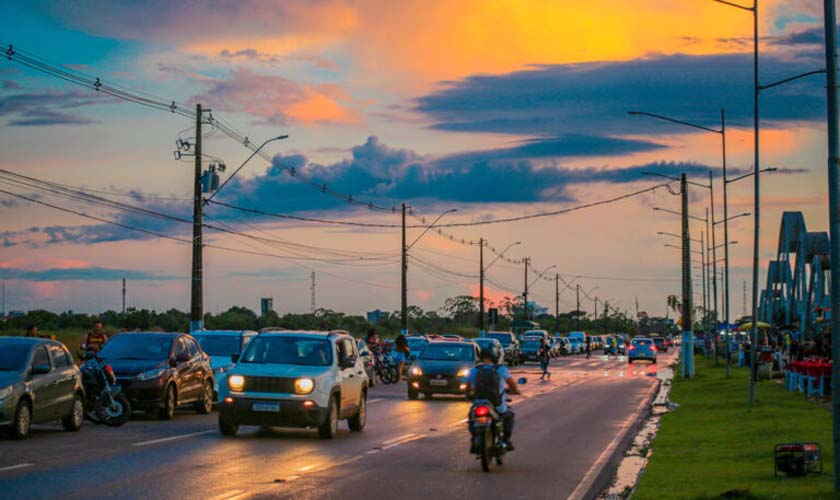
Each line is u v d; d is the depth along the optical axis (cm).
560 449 1994
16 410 1892
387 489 1395
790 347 5962
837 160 1326
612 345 10819
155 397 2411
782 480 1470
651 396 3775
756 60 3225
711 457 1828
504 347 6781
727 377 4884
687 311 5181
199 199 4006
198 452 1777
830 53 1345
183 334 2652
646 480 1525
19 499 1223
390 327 12294
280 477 1483
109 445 1861
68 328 6894
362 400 2330
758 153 3228
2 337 2055
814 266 9100
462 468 1652
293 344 2189
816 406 2911
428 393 3475
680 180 5272
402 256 6769
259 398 2038
